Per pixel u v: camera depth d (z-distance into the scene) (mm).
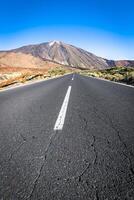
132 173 2674
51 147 3654
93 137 4164
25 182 2520
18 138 4199
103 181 2500
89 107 7414
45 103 8523
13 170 2824
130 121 5340
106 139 4020
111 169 2789
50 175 2670
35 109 7246
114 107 7270
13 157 3252
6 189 2385
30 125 5176
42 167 2889
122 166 2869
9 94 12359
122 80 24125
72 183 2473
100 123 5234
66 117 5961
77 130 4680
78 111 6762
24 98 10273
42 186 2426
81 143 3828
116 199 2166
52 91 13484
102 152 3377
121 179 2535
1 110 7223
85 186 2404
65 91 13328
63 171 2766
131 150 3438
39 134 4438
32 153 3400
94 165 2916
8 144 3863
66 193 2283
